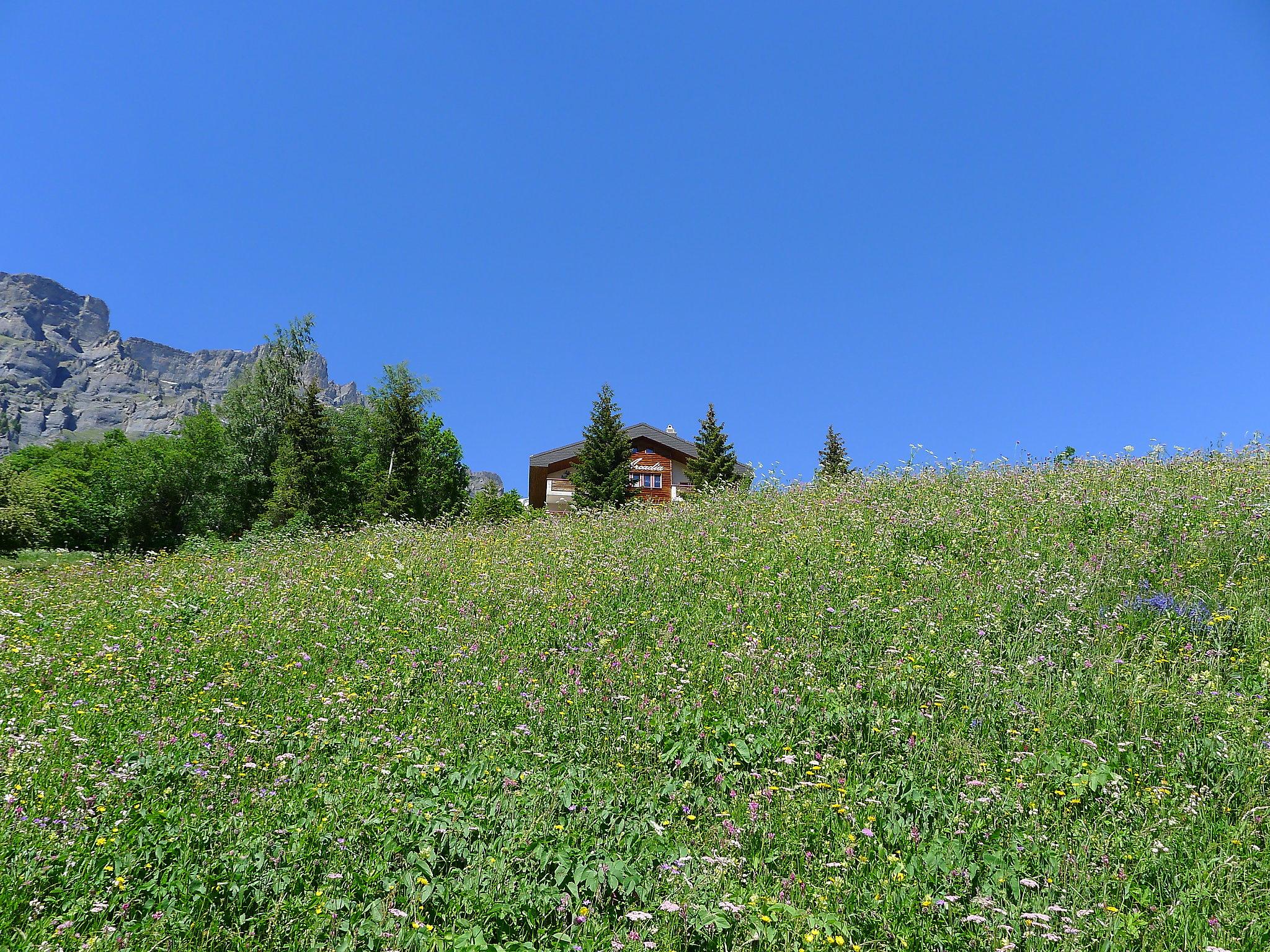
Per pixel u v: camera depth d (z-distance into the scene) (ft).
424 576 48.70
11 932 14.46
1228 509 38.60
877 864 17.78
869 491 56.49
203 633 38.32
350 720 27.48
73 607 43.68
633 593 40.45
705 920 15.38
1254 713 23.20
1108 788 20.03
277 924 15.53
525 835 18.44
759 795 20.94
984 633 30.50
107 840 17.88
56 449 306.96
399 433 179.52
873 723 24.31
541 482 186.60
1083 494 45.83
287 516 158.10
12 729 24.22
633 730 25.44
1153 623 29.53
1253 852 17.40
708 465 162.09
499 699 28.84
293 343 197.16
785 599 36.63
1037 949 14.80
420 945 14.84
